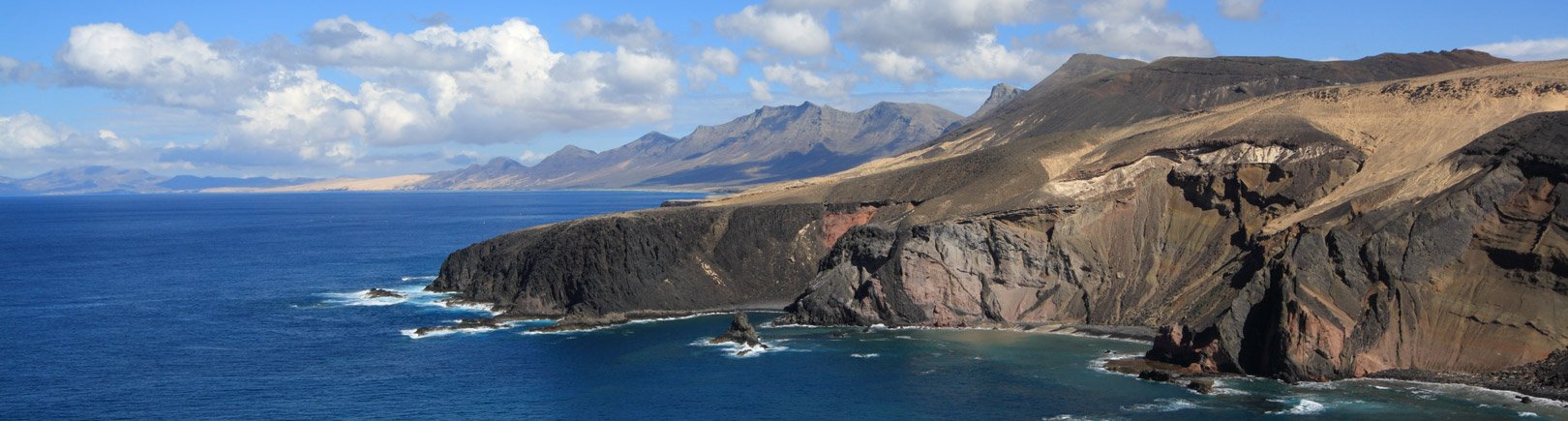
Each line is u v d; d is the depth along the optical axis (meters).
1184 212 133.88
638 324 135.50
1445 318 96.62
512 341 123.56
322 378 103.88
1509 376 91.56
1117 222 135.88
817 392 97.44
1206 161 136.00
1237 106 169.75
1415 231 100.81
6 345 121.31
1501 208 100.50
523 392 98.50
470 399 96.06
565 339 124.62
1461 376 93.06
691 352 115.81
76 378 104.00
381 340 124.25
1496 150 108.12
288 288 173.12
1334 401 89.38
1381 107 145.62
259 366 109.62
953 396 95.19
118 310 148.50
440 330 130.00
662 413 91.00
